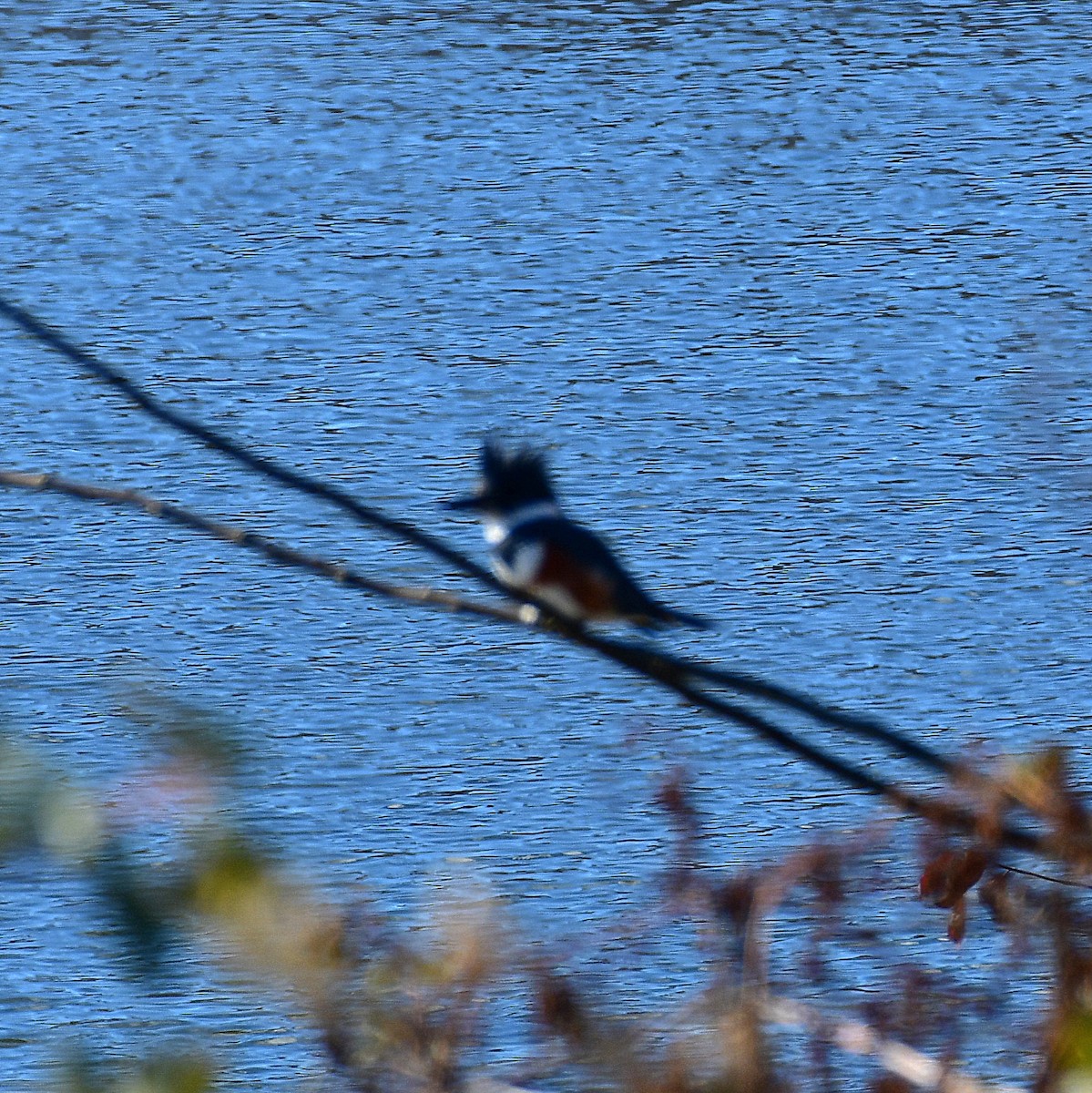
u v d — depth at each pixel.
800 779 15.00
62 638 17.86
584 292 27.91
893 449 22.17
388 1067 4.56
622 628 8.00
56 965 11.80
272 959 2.98
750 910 5.26
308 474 21.81
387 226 31.02
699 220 31.02
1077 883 5.03
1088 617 18.03
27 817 2.64
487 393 24.23
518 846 13.88
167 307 27.41
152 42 41.38
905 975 5.52
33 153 34.34
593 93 37.88
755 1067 5.09
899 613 18.33
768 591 18.91
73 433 22.95
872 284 27.73
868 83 38.12
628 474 21.80
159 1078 3.17
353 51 40.69
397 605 18.70
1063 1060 4.26
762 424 23.09
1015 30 41.62
